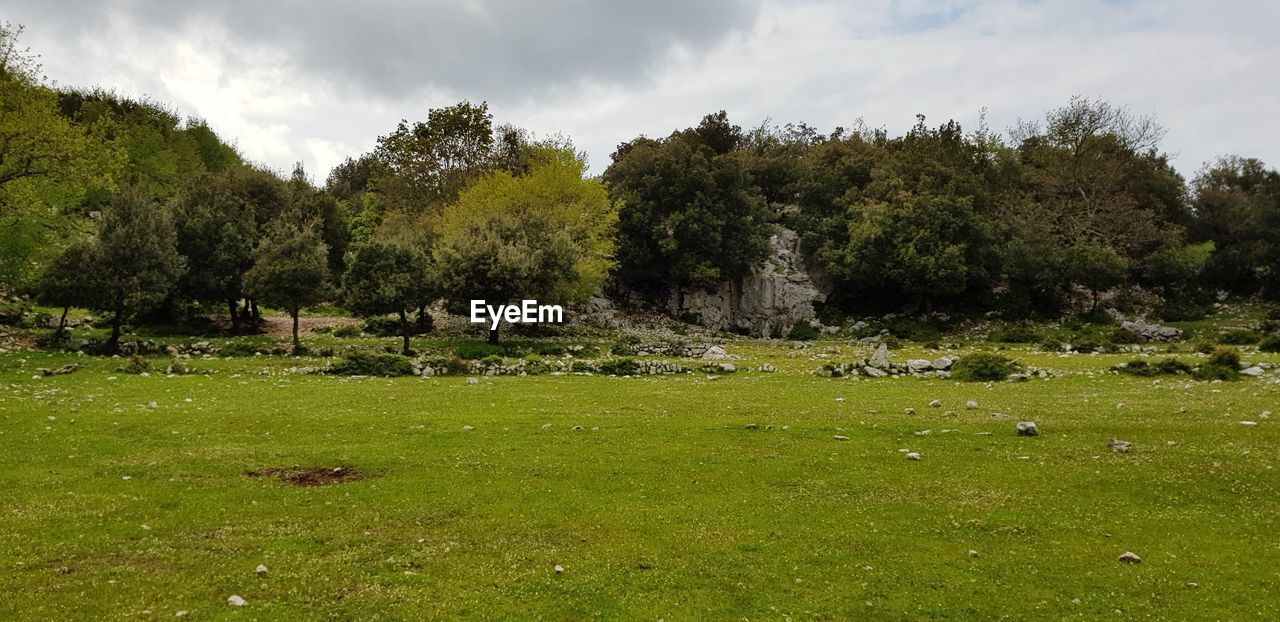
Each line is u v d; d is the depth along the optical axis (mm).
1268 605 9305
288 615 8961
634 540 11781
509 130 83312
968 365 32188
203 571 10289
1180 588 9859
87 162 36781
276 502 13617
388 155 80500
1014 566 10680
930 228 62281
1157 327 56594
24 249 39781
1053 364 35844
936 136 80500
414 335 52062
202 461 16469
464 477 15398
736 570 10586
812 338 65000
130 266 37094
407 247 42875
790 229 79438
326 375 32781
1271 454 16125
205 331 49656
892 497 13945
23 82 36719
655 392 28094
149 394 25547
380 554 11094
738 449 17828
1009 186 77500
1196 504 13281
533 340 51750
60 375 29297
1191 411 21641
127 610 8953
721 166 71000
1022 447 17469
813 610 9312
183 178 74500
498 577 10281
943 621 9031
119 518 12516
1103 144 76062
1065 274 62594
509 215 52281
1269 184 77312
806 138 113312
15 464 15812
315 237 43812
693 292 71250
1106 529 12125
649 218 69125
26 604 9008
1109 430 19078
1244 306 64062
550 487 14695
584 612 9227
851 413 22625
